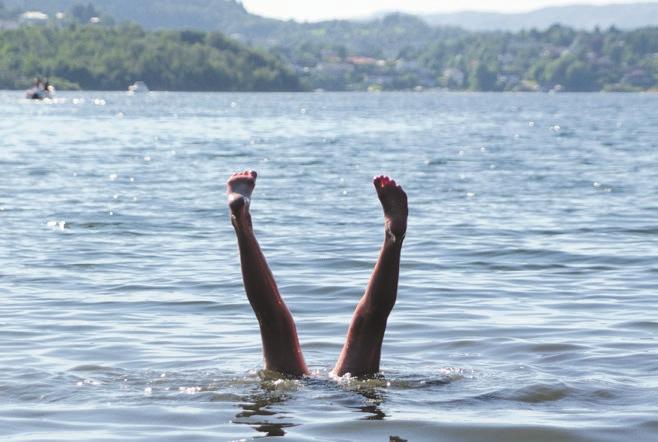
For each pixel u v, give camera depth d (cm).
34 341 1035
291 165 3606
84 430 741
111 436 727
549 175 3197
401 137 5662
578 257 1608
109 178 3008
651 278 1419
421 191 2700
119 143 4862
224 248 1711
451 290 1333
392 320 1138
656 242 1770
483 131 6456
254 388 842
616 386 852
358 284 1374
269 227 1975
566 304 1236
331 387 841
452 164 3672
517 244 1736
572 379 875
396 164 3656
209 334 1069
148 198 2483
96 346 1011
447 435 725
